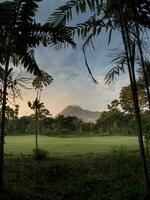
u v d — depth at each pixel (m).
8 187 8.64
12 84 9.11
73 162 12.69
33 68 9.03
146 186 7.18
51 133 54.41
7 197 8.18
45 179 10.84
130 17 6.18
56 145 23.23
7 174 10.57
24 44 8.44
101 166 11.86
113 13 6.71
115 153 13.31
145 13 5.49
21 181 10.14
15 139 33.94
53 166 11.75
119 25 6.89
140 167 10.46
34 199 8.80
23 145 23.58
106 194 9.21
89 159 13.40
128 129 49.12
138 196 8.28
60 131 55.06
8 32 8.31
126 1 5.95
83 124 58.78
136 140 29.77
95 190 9.62
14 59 9.38
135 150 15.53
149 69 7.53
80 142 27.38
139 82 8.75
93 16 6.35
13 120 45.66
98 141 29.05
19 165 12.02
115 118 51.22
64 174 11.26
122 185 9.50
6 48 8.38
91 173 11.18
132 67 6.84
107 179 10.21
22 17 8.18
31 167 11.74
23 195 8.66
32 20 8.23
